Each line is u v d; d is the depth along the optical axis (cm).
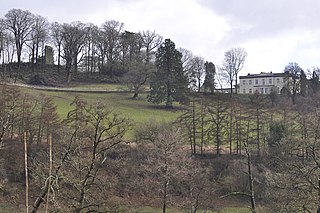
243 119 6956
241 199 5388
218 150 6644
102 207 3416
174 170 4850
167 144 4981
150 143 5716
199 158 6506
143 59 12838
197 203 4538
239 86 15338
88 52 13762
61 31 13025
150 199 4712
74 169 3466
